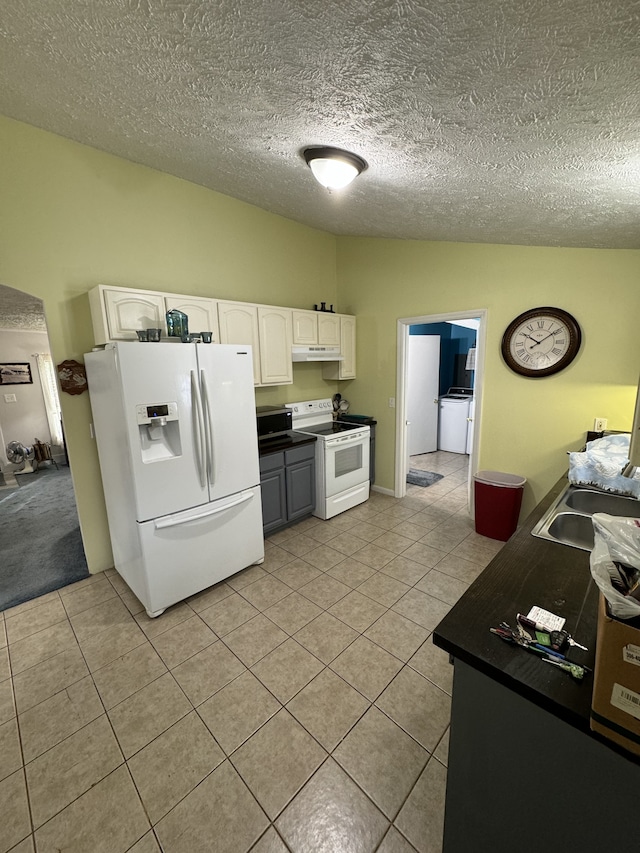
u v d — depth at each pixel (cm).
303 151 185
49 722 166
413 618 226
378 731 158
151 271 283
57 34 129
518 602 111
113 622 227
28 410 589
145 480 217
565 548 142
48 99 185
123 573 265
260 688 180
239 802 134
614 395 271
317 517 369
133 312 247
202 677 187
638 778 72
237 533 265
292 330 349
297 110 145
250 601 245
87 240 253
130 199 268
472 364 621
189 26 111
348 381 439
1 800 137
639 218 178
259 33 106
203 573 247
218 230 319
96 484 273
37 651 206
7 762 150
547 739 83
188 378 229
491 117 117
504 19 79
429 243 348
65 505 423
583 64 87
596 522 84
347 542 320
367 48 100
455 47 91
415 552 302
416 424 580
